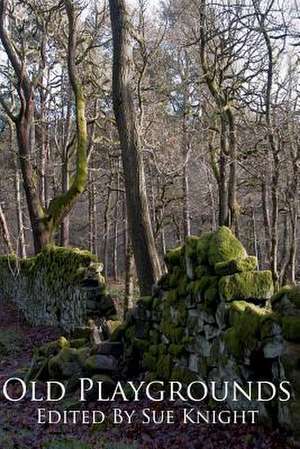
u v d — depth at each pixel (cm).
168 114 2258
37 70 2270
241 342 532
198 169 2891
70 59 1705
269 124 1552
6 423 673
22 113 1819
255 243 2550
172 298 726
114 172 2566
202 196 2931
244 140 1864
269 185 1716
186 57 2052
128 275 1670
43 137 2627
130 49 1095
